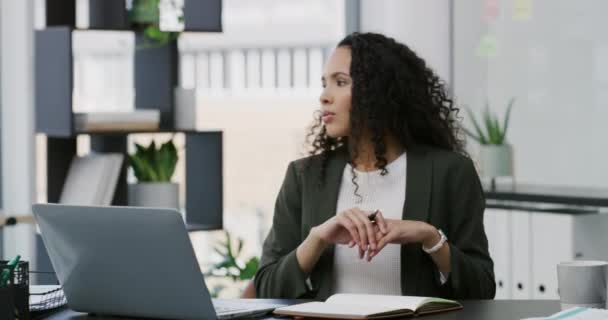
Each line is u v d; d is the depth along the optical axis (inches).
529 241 201.9
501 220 207.8
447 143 123.2
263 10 222.4
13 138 191.3
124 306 96.0
